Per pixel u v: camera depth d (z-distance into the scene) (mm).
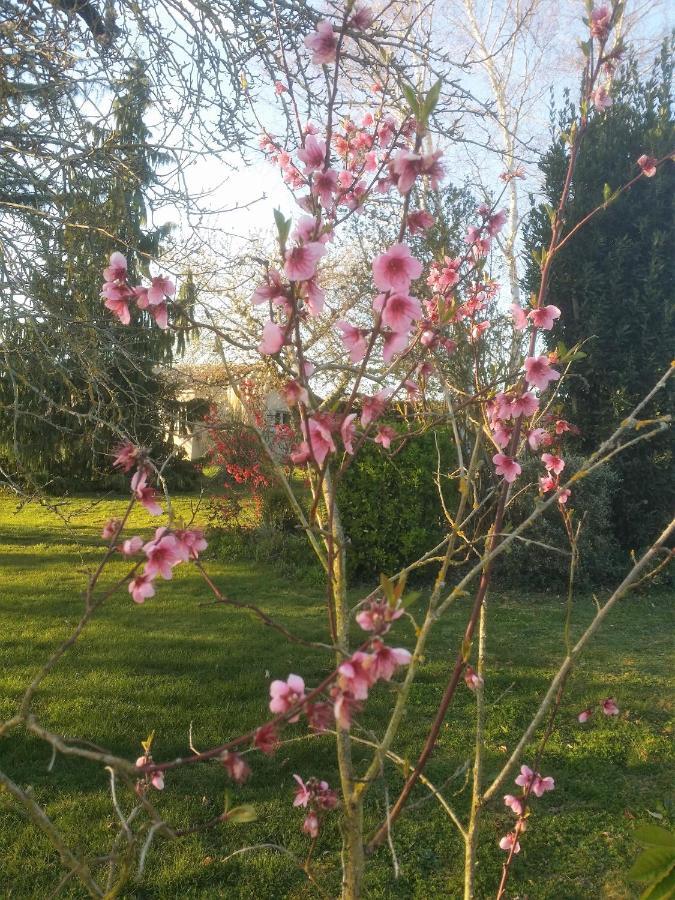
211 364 8461
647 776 3555
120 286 1678
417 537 7641
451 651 5402
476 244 2506
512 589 7438
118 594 6910
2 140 4316
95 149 4168
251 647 5344
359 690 1175
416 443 7707
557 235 2008
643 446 7754
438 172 1477
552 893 2725
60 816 3062
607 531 7930
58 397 6031
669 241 7633
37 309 4172
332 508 1536
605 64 2049
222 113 4547
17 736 3762
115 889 1325
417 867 2850
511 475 1863
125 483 13500
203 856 2859
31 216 4336
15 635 5504
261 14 4227
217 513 9523
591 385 7895
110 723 3938
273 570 8195
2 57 4180
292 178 2164
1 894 2607
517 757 1786
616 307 7660
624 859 2906
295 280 1356
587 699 4457
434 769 3576
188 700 4301
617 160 7621
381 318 1411
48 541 9547
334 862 2873
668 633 5996
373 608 1236
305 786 1939
